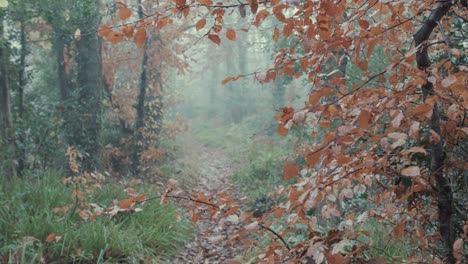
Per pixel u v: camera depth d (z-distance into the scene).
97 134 10.78
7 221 5.94
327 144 1.90
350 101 2.16
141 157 12.88
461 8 2.61
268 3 2.08
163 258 6.48
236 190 12.90
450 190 2.31
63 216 6.33
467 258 2.32
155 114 13.87
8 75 8.93
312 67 2.35
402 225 2.35
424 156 2.81
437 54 3.11
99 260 5.43
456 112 2.04
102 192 8.12
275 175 12.59
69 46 12.02
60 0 9.27
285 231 2.29
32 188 7.07
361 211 5.21
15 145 8.71
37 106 10.59
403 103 1.81
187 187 12.98
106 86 13.57
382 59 6.33
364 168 2.14
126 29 2.10
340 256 1.88
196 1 2.04
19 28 10.04
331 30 2.19
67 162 9.68
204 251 3.48
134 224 6.82
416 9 2.25
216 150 22.67
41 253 5.24
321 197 2.12
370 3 2.04
